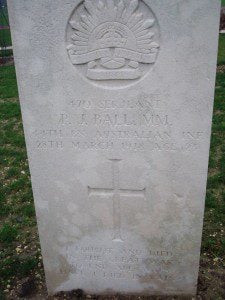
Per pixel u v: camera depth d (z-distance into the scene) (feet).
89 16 1.75
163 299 2.48
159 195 2.16
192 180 2.08
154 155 2.05
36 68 1.87
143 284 2.49
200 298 2.45
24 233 3.03
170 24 1.71
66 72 1.87
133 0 1.69
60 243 2.39
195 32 1.71
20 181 3.62
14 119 5.05
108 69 1.86
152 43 1.77
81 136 2.04
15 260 2.76
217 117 4.75
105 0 1.71
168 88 1.85
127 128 1.99
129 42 1.78
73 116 1.98
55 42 1.81
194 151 2.00
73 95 1.93
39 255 2.81
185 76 1.81
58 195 2.23
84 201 2.23
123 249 2.37
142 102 1.91
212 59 1.75
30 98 1.95
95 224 2.31
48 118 2.00
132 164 2.09
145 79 1.85
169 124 1.94
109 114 1.96
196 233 2.25
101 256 2.41
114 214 2.26
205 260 2.69
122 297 2.53
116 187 2.17
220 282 2.53
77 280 2.52
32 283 2.60
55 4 1.73
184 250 2.32
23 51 1.83
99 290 2.55
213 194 3.34
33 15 1.75
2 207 3.29
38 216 2.31
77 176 2.16
